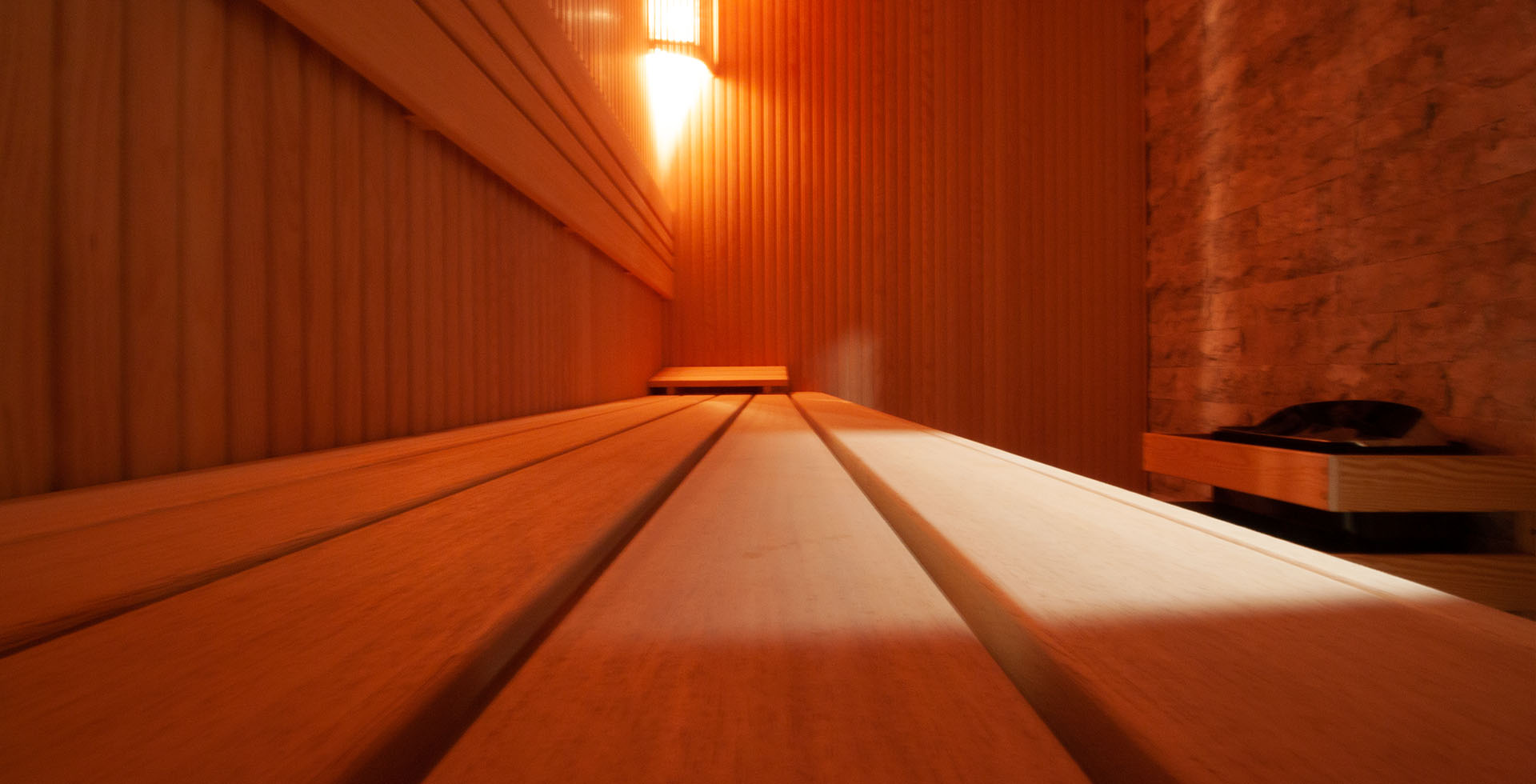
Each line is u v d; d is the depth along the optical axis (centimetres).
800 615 16
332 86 51
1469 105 121
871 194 201
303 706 11
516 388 86
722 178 200
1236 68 176
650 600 17
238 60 43
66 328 33
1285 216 162
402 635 14
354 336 54
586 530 23
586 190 105
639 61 161
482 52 68
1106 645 13
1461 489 113
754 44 201
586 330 118
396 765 10
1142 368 207
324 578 18
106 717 10
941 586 21
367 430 56
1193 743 10
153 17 37
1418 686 11
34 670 12
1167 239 200
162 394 38
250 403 44
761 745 10
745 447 54
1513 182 115
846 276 201
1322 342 152
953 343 202
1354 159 144
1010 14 204
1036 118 204
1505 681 11
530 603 16
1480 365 119
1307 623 14
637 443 53
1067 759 10
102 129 34
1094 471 205
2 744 10
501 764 10
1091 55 206
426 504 28
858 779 9
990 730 11
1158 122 203
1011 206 204
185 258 39
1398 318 134
